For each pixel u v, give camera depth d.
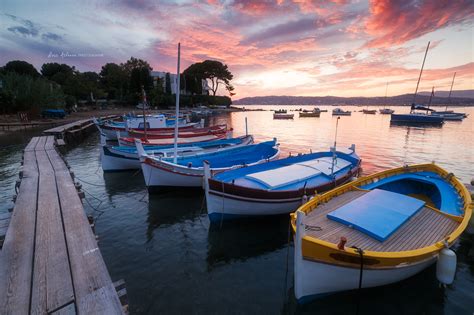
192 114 76.31
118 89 88.81
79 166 19.91
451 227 6.86
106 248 8.68
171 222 10.66
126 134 27.59
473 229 8.73
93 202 12.75
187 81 96.88
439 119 50.19
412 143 29.88
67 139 29.88
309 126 52.88
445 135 36.69
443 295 6.48
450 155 23.25
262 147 17.83
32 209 7.88
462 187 9.12
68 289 4.36
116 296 4.23
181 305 6.22
